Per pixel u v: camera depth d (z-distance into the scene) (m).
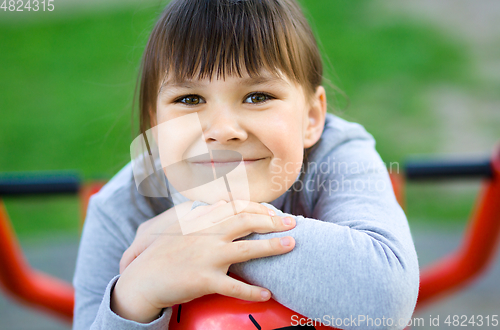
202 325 0.62
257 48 0.69
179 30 0.70
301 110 0.75
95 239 0.83
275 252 0.62
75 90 4.09
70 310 1.34
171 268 0.64
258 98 0.69
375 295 0.60
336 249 0.62
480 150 2.95
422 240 2.26
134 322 0.62
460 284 1.34
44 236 2.48
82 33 5.27
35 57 4.82
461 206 2.61
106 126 3.43
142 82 0.80
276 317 0.62
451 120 3.39
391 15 5.30
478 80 3.98
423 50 4.49
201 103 0.70
